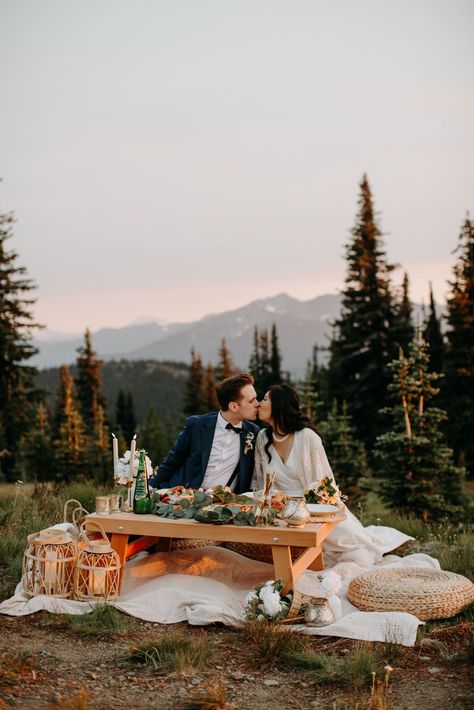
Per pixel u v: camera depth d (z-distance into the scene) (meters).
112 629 5.00
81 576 5.53
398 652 4.61
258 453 6.82
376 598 5.33
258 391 51.25
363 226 37.50
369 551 6.78
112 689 4.11
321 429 20.91
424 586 5.35
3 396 32.03
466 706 3.88
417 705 3.93
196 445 6.82
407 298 38.09
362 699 3.96
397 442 16.11
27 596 5.54
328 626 5.06
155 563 6.25
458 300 32.59
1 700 3.79
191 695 4.04
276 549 5.39
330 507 6.00
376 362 34.84
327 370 39.19
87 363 54.84
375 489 16.77
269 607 5.13
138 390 180.00
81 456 35.66
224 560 6.35
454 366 32.41
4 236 31.64
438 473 16.30
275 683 4.25
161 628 5.15
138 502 5.87
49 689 4.03
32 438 35.72
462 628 4.98
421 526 9.05
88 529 5.81
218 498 5.87
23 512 8.48
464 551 7.25
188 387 53.44
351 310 37.16
